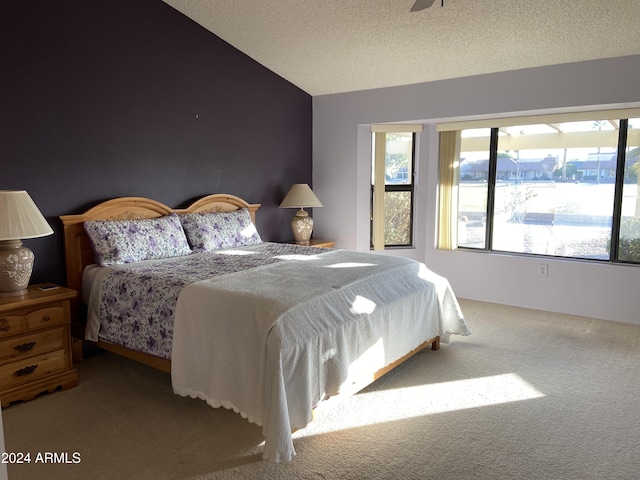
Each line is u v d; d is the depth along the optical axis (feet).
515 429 8.19
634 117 13.34
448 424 8.38
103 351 12.03
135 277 9.85
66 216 11.00
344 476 6.96
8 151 10.19
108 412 8.89
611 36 11.59
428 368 10.73
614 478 6.85
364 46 13.85
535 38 12.14
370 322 9.16
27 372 9.23
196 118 14.17
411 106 16.06
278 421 7.02
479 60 13.69
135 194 12.75
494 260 16.17
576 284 14.70
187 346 8.61
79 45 11.25
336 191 18.19
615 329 13.37
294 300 8.07
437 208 17.34
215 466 7.23
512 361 11.10
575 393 9.50
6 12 9.95
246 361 7.75
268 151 16.74
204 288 8.71
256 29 13.78
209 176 14.75
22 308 9.01
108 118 11.97
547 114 14.52
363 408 8.96
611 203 14.52
